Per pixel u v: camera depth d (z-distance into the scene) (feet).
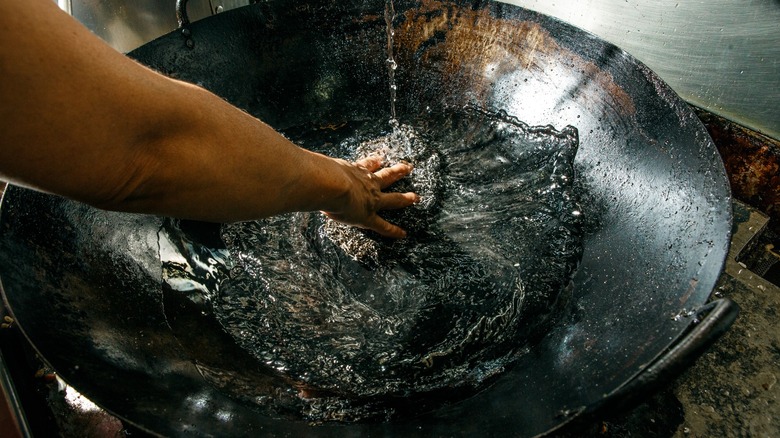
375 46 5.48
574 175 4.61
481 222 4.47
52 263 3.35
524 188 4.69
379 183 4.08
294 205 2.65
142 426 2.60
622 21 5.13
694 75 4.99
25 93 1.37
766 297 4.05
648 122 4.05
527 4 5.80
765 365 3.64
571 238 4.20
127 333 3.38
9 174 1.60
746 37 4.42
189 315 3.78
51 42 1.40
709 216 3.28
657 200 3.80
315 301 3.99
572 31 4.51
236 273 4.13
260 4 4.98
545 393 2.94
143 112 1.66
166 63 4.74
